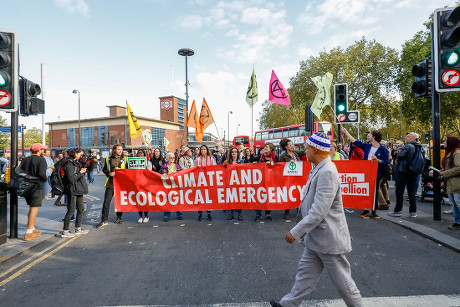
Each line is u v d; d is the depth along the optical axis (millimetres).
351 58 30281
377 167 6078
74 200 5473
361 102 31844
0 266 3957
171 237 5207
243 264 3840
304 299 2877
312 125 8938
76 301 2965
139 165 6906
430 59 5719
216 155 14984
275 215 6867
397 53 29656
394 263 3781
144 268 3793
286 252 4270
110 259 4164
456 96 23453
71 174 5293
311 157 2369
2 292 3195
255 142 28984
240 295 3004
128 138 46438
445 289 3064
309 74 31172
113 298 3008
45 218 6953
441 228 5152
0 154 20141
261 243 4723
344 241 2207
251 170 6336
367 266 3697
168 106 57250
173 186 6430
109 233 5598
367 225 5625
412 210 6016
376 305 2754
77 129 50844
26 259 4227
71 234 5367
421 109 27016
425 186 8156
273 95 9430
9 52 4910
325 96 8977
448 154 5188
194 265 3848
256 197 6301
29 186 5020
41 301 2977
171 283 3326
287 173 6250
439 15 5141
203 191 6438
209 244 4734
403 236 4922
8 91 4918
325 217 2207
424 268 3611
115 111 50500
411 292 3006
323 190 2160
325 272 3521
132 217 7078
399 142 10852
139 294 3080
